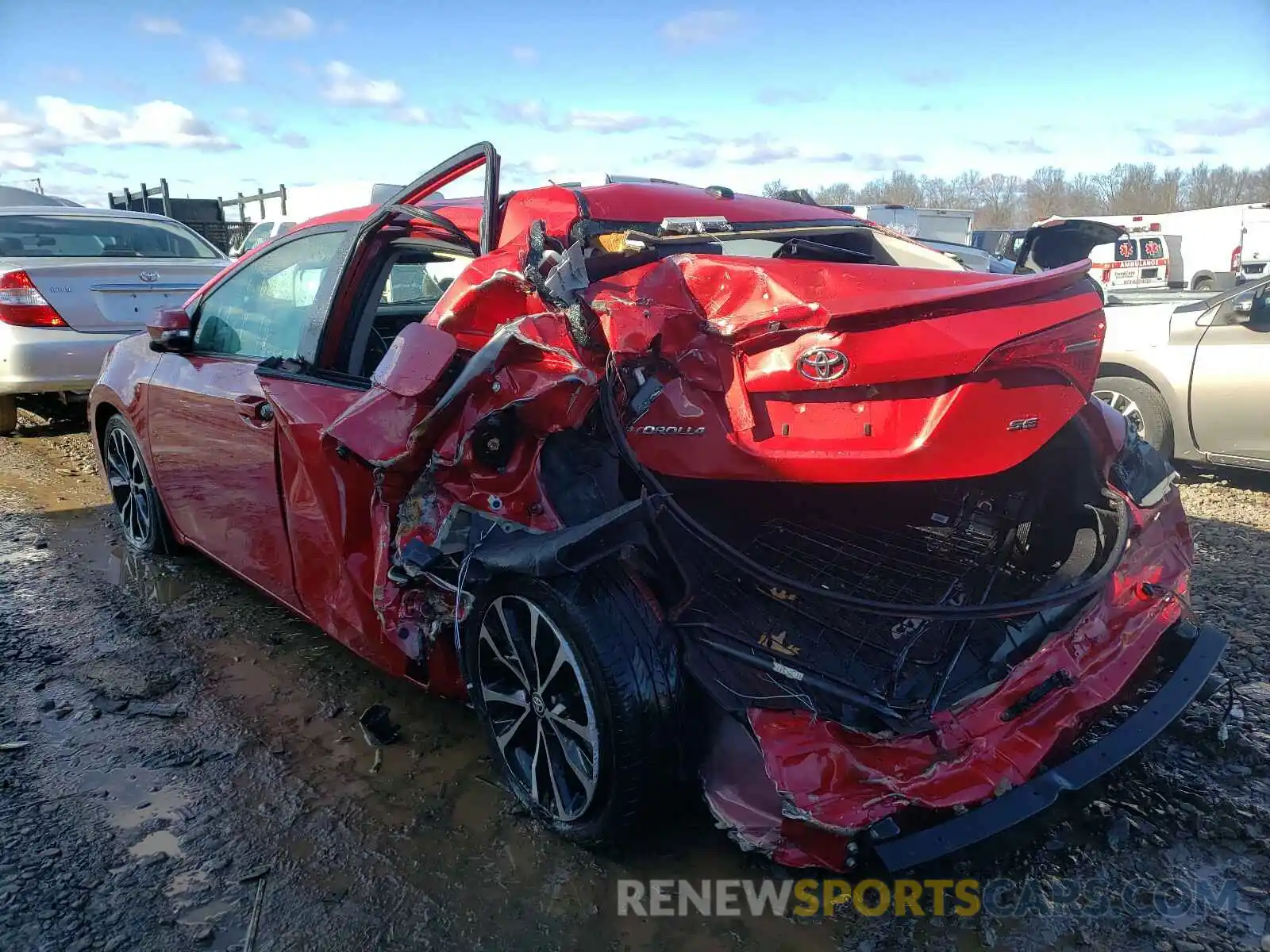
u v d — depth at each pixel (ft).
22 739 9.98
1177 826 8.44
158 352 13.50
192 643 12.24
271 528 10.95
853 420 7.97
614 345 7.93
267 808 8.86
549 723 8.14
